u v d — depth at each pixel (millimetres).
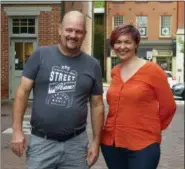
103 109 2396
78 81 2270
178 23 26312
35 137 2283
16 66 10227
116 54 2518
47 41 10117
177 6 26344
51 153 2264
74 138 2281
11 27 10141
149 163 2369
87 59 2316
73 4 12070
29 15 10078
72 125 2250
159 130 2434
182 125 7828
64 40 2260
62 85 2252
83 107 2289
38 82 2270
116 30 2457
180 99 14656
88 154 2395
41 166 2264
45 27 10102
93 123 2396
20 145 2260
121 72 2475
